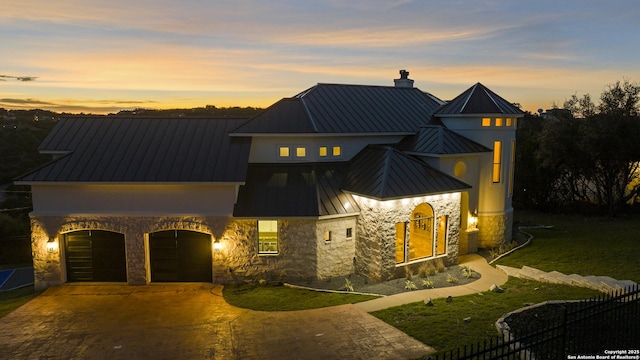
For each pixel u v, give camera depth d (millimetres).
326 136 22234
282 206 19734
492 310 14938
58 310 16891
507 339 12000
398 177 19891
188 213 19516
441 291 17422
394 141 24453
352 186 20594
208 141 21516
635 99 29500
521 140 42562
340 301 16953
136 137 21547
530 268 19703
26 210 38062
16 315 16422
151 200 19531
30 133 51906
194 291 18984
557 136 30906
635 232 26125
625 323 11766
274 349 13133
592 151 29234
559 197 37531
